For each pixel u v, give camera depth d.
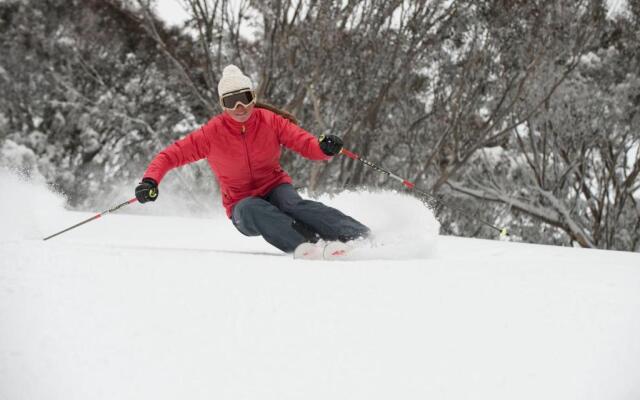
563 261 6.07
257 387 2.33
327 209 6.66
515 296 3.75
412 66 26.62
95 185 32.28
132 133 32.41
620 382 2.46
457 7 26.17
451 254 7.04
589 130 29.86
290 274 4.25
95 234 8.75
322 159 6.90
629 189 31.89
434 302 3.53
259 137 6.86
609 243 31.80
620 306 3.53
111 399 2.17
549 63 26.81
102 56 31.67
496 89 27.94
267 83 25.95
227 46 27.06
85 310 3.11
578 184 32.62
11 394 2.17
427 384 2.40
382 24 25.58
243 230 6.86
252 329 2.95
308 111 27.98
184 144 6.82
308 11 25.47
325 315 3.20
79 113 31.92
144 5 27.42
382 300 3.53
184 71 27.69
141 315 3.08
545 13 26.17
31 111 32.62
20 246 5.06
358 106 26.28
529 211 31.52
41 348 2.58
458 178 32.81
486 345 2.83
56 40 31.44
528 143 32.88
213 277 4.04
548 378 2.48
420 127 30.17
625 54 29.22
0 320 2.89
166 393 2.25
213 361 2.55
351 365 2.56
